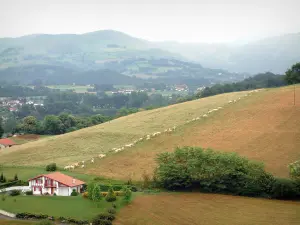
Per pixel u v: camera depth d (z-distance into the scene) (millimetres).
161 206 77000
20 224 69750
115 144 130625
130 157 113062
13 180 101062
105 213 71812
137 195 84688
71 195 88500
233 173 84812
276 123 123688
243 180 84000
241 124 128000
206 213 72688
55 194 89875
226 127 127500
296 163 87750
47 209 77188
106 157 115438
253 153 104500
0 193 92125
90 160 115000
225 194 84688
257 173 83625
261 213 71812
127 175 99812
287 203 77500
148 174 98688
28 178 103500
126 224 68688
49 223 68312
